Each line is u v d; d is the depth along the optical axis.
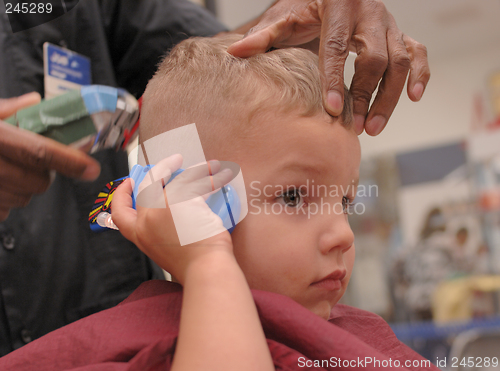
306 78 0.53
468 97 3.30
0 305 0.66
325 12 0.56
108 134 0.49
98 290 0.75
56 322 0.71
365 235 3.09
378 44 0.55
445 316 2.73
